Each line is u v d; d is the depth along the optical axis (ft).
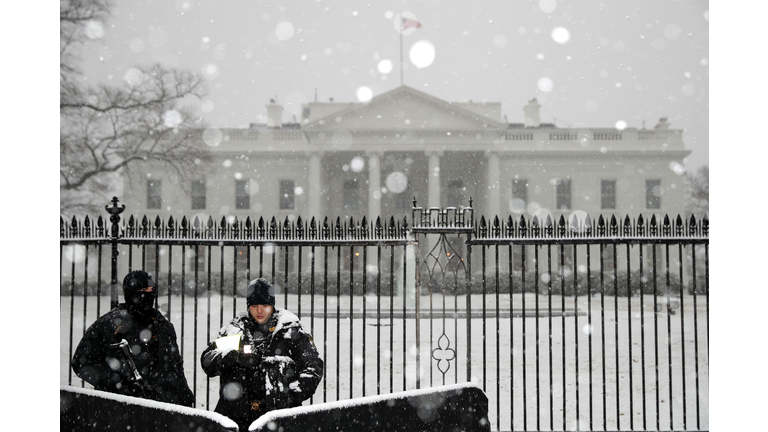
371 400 10.90
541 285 101.40
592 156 131.75
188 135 98.02
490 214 125.80
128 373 12.37
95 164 84.43
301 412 9.80
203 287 104.58
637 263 114.21
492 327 47.16
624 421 21.68
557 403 24.40
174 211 128.98
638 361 33.14
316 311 57.06
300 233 19.19
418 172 137.49
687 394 25.80
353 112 126.11
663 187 131.13
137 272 13.09
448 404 12.14
